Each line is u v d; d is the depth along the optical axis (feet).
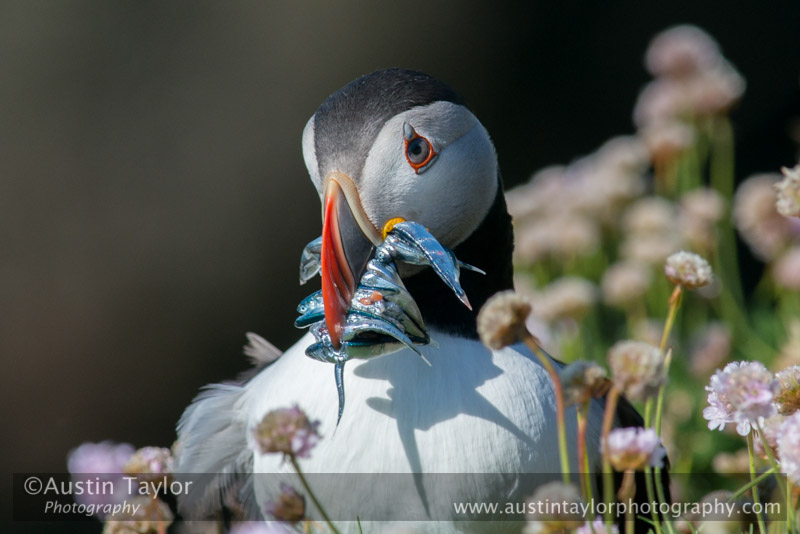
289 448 15.48
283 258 51.03
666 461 22.43
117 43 50.72
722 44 55.98
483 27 55.21
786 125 55.26
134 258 49.90
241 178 51.11
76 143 50.16
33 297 49.06
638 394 14.79
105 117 50.55
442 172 19.62
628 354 14.79
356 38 53.06
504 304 15.55
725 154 53.57
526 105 55.77
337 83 52.49
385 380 18.98
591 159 43.37
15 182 49.49
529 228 38.60
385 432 18.65
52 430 48.16
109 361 49.21
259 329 50.47
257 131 51.42
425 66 54.24
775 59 55.72
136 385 49.24
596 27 55.93
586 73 55.98
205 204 50.80
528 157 55.88
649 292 36.11
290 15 52.26
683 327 37.01
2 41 49.73
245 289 50.65
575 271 39.24
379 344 18.22
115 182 50.29
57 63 50.21
